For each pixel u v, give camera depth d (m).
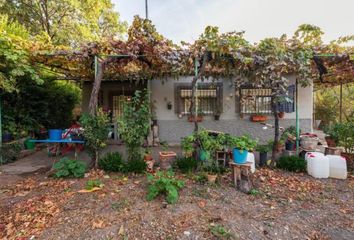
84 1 11.45
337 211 2.73
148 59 4.71
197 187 3.39
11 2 9.88
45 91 7.08
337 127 5.01
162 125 7.20
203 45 4.21
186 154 4.45
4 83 4.61
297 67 4.33
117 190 3.25
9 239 2.20
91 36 11.77
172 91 7.18
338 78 6.32
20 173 4.26
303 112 6.64
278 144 4.75
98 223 2.40
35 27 10.66
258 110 6.88
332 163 3.88
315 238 2.23
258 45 4.17
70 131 5.18
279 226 2.40
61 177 3.87
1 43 4.25
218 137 4.18
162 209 2.68
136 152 4.39
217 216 2.55
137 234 2.23
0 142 5.09
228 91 7.02
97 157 4.40
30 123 6.46
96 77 4.53
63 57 4.73
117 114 8.18
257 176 3.88
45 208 2.75
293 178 3.82
